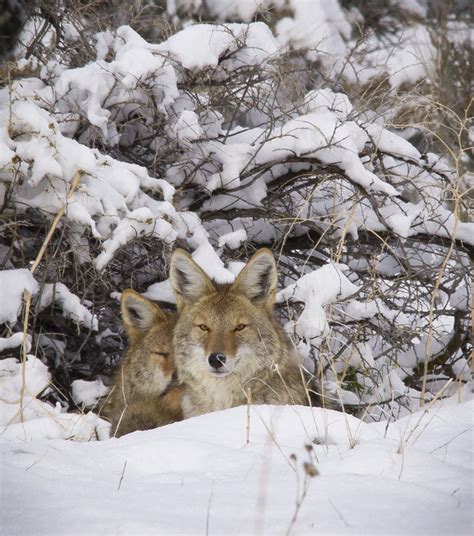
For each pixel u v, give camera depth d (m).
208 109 12.93
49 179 10.58
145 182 11.39
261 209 12.62
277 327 10.63
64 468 6.57
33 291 10.58
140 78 11.52
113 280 12.37
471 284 13.27
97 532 5.08
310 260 13.45
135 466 6.73
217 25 12.91
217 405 10.35
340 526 5.12
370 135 12.56
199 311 10.33
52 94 11.83
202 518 5.34
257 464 6.61
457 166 12.35
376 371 12.41
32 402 9.16
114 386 11.39
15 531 5.16
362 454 6.61
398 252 13.24
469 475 6.22
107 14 14.70
